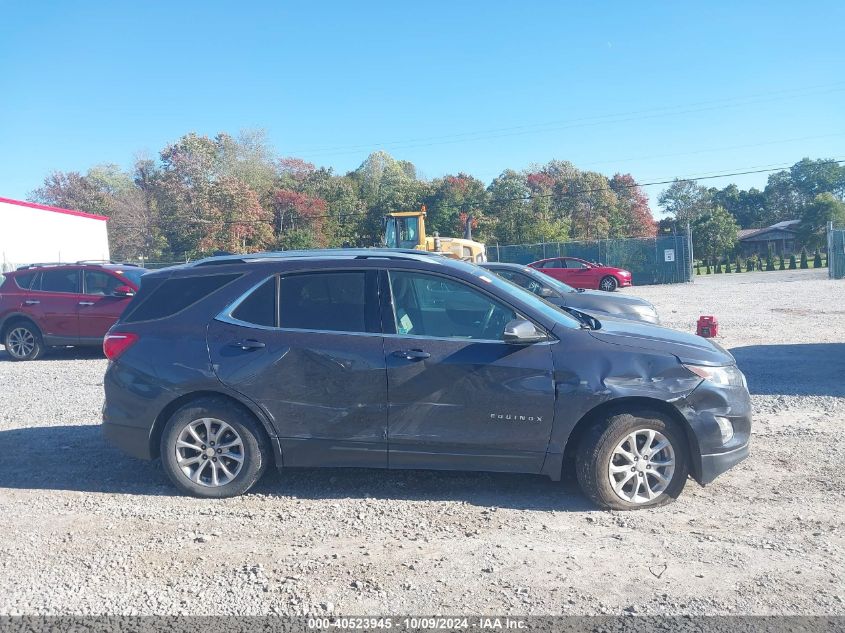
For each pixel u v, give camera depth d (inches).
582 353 200.7
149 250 2060.8
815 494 210.8
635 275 1480.1
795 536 181.8
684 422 199.6
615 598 151.4
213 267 224.5
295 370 208.5
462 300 210.8
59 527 193.5
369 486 223.1
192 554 175.8
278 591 156.3
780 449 254.5
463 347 204.2
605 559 169.6
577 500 208.4
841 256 1328.7
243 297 218.1
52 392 389.7
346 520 195.9
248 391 209.5
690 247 1435.8
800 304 803.4
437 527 190.1
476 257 919.7
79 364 503.5
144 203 2185.0
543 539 181.3
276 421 209.9
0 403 360.2
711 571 163.0
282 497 214.5
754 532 184.5
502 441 201.6
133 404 216.4
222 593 155.7
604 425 197.0
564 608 147.4
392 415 205.2
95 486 226.8
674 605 148.3
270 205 2230.6
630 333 211.9
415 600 151.5
